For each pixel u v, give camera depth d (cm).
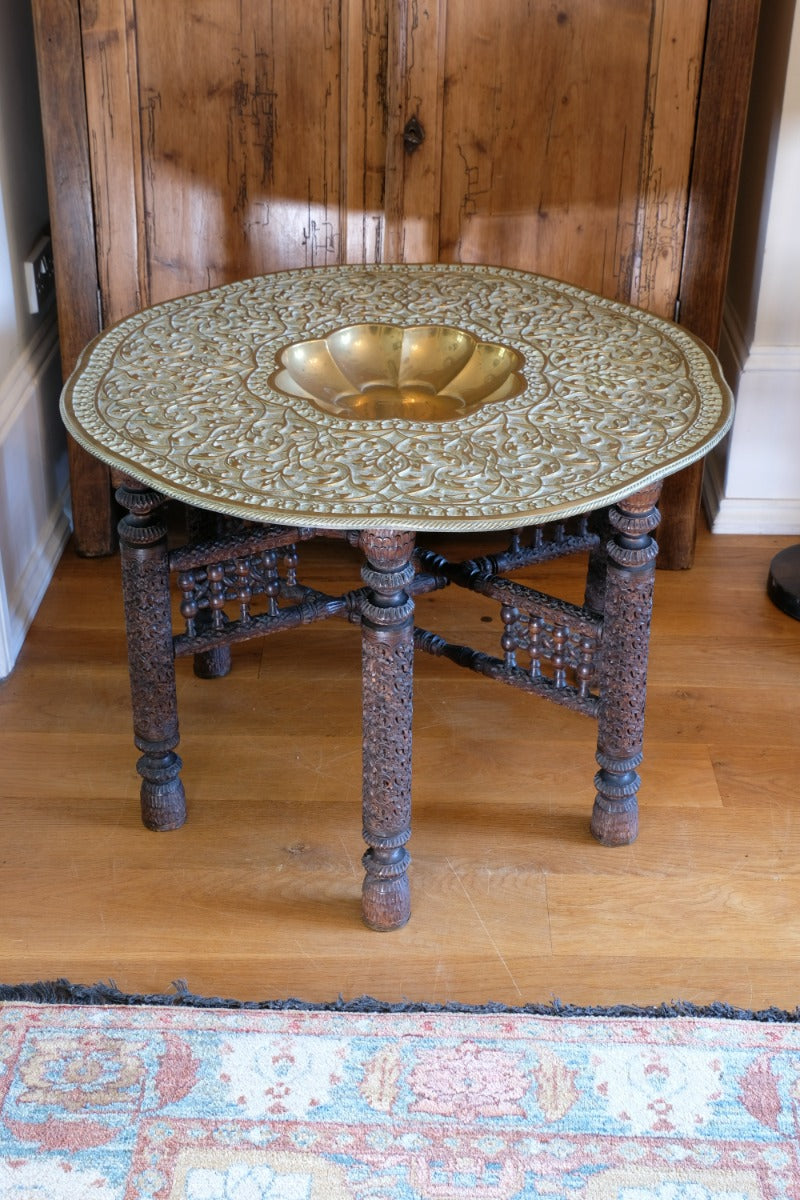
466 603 262
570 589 269
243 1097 162
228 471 167
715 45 236
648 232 251
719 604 262
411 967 182
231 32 239
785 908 192
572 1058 167
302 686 238
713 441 174
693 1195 150
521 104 244
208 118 245
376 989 179
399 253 256
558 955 184
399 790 177
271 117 246
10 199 250
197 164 248
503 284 221
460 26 238
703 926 189
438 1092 162
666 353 198
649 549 179
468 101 244
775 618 258
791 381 270
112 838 204
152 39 239
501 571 215
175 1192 151
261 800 212
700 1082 164
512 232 254
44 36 236
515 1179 152
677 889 195
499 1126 158
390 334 205
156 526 185
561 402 185
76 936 187
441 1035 170
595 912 191
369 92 243
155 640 191
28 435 256
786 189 253
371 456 172
